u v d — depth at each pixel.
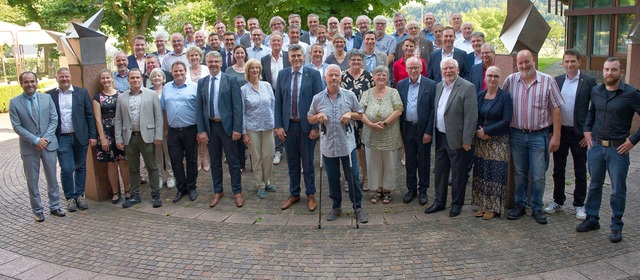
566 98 6.17
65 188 7.05
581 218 6.17
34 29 22.88
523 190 6.25
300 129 6.80
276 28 10.12
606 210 6.44
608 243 5.49
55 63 32.94
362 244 5.66
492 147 6.21
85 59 7.19
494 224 6.13
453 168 6.37
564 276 4.81
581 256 5.21
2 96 18.22
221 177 7.24
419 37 9.09
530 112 5.99
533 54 6.60
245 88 7.23
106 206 7.26
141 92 7.00
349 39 9.88
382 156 6.89
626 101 5.36
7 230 6.39
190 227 6.33
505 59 6.64
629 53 9.86
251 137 7.26
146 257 5.49
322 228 6.16
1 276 5.15
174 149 7.29
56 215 6.86
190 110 7.22
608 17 16.69
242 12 15.82
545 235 5.76
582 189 6.25
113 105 7.20
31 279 5.07
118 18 26.00
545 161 6.09
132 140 7.04
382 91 6.89
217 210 6.95
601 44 17.17
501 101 6.08
